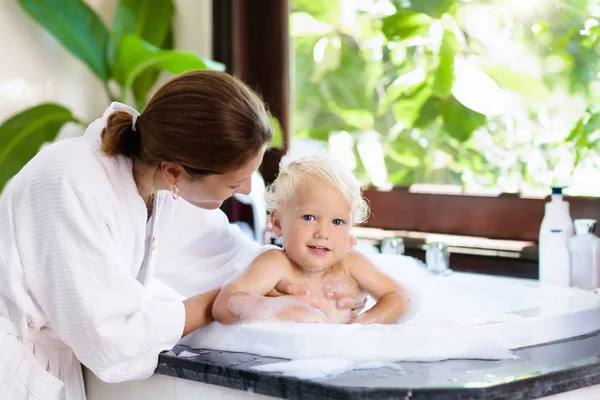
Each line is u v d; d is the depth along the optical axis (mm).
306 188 1574
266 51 2549
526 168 2215
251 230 2350
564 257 1902
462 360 1272
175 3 2578
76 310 1296
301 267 1621
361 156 2543
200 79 1304
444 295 1924
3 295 1344
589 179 2090
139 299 1321
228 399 1272
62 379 1430
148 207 1490
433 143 2400
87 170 1337
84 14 2396
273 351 1312
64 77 2461
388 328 1331
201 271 1725
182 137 1273
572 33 2125
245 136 1282
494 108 2271
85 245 1300
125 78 2379
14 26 2324
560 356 1293
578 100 2119
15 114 2316
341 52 2566
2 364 1333
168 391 1359
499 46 2258
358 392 1105
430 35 2377
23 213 1325
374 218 2420
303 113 2598
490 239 2193
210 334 1415
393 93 2467
